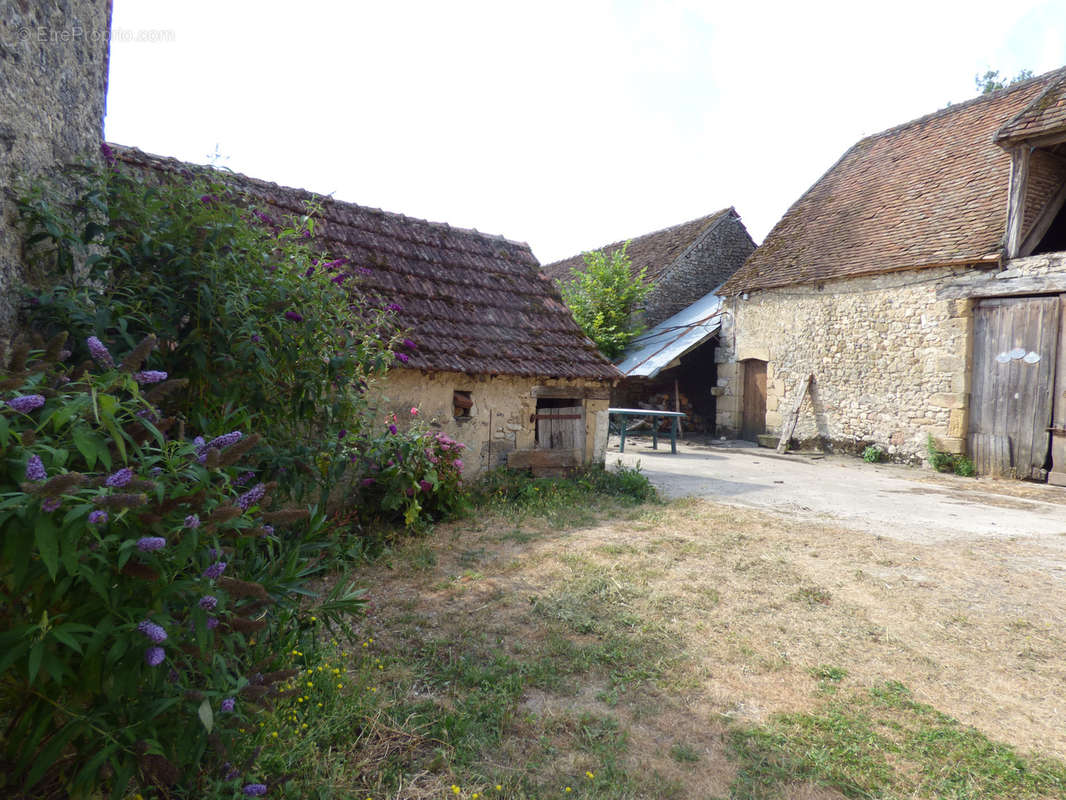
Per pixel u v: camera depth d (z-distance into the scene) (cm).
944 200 1157
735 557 501
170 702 158
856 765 243
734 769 239
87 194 295
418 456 535
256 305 329
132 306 288
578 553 498
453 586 418
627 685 299
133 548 151
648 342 1677
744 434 1502
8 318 251
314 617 277
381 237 755
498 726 260
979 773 239
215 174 362
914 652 344
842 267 1229
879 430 1160
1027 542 568
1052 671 326
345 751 235
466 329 709
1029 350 943
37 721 152
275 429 375
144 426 176
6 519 134
